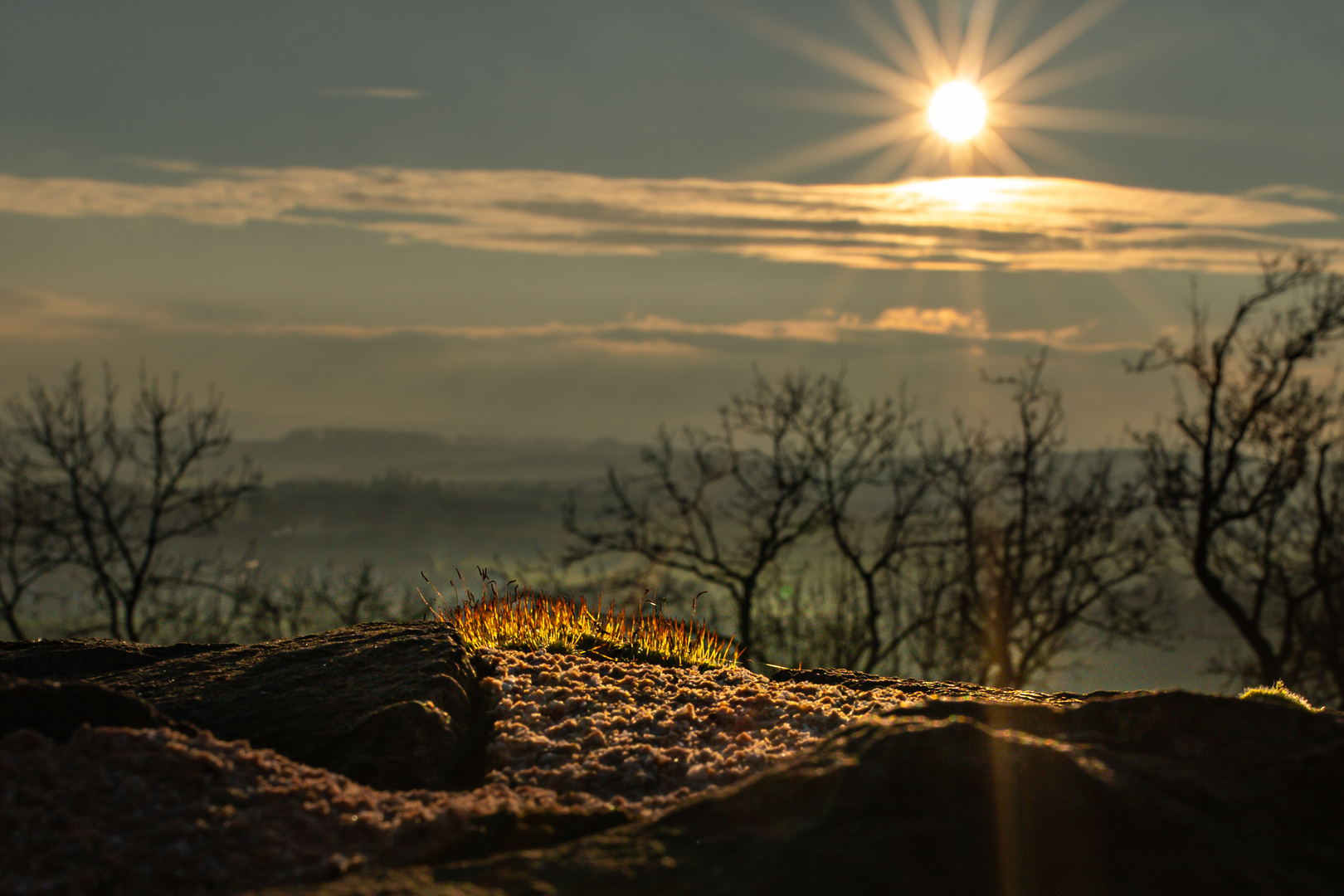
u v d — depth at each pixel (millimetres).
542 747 5508
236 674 6484
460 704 5992
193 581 26328
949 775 3783
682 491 25891
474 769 5488
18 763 3947
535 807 4121
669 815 3863
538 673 6914
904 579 26266
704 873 3400
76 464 25625
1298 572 25156
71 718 4484
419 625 7621
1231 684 27375
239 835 3807
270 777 4320
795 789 3814
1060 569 25000
